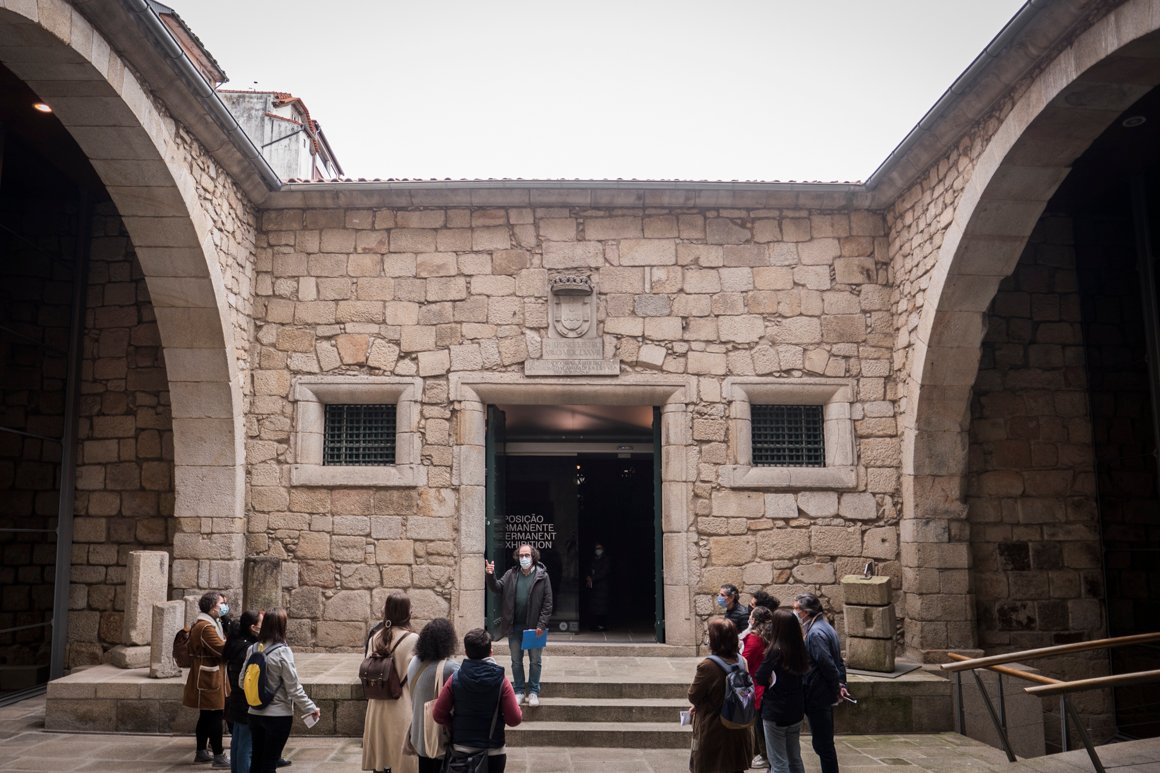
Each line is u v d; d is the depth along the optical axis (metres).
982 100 6.92
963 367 8.22
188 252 7.63
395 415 9.12
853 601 7.89
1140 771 5.08
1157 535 8.96
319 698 7.02
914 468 8.52
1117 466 9.06
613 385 8.95
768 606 5.98
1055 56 6.07
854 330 9.08
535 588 7.13
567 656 8.60
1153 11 5.12
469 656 4.33
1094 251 9.36
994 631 8.66
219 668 6.12
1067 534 8.84
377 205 9.16
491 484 9.05
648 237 9.19
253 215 9.11
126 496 8.92
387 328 9.08
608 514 11.70
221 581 8.41
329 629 8.67
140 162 6.85
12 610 9.07
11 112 7.52
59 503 8.95
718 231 9.20
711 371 9.01
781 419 9.21
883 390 8.99
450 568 8.75
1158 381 8.45
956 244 7.50
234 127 7.65
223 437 8.53
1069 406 9.04
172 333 8.16
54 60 5.73
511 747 6.70
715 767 4.42
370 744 5.03
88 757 6.34
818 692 5.13
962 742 6.97
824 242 9.21
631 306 9.09
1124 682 4.74
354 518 8.82
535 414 9.80
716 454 8.90
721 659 4.53
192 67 6.71
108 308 9.18
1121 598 8.87
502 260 9.15
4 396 9.21
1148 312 8.52
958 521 8.49
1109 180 8.60
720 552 8.77
